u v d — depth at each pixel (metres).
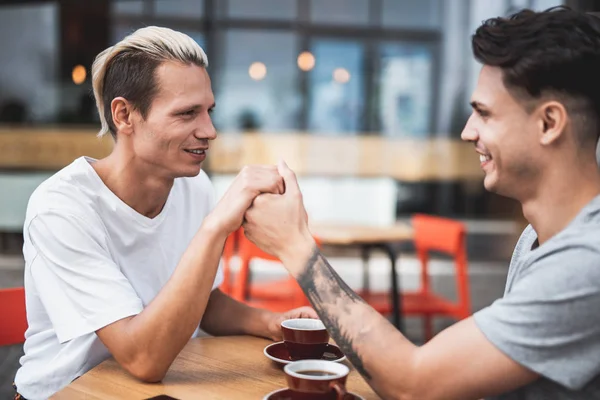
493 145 1.03
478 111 1.06
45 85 7.36
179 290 1.24
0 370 3.62
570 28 0.98
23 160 7.40
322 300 1.11
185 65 1.40
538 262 0.98
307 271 1.13
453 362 0.99
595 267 0.92
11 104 7.39
